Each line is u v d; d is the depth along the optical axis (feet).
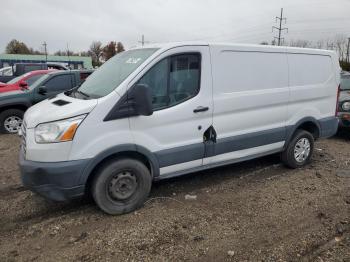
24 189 16.52
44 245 11.76
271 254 11.18
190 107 14.65
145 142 13.74
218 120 15.65
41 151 12.37
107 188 13.39
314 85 19.47
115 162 13.35
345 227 12.87
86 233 12.44
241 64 16.17
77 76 31.50
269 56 17.20
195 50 14.73
